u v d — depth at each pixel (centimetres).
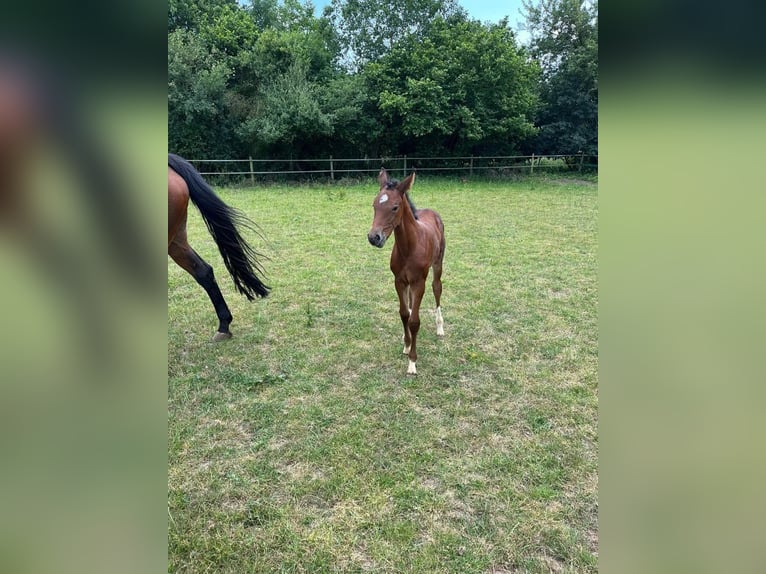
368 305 437
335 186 1364
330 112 1547
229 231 365
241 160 1430
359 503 206
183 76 1393
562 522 196
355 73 1834
